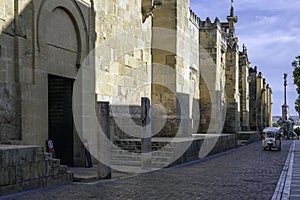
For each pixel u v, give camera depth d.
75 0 18.17
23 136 14.62
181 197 11.73
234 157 28.25
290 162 24.56
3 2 14.01
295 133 83.19
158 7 29.52
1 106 13.83
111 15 21.69
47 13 16.23
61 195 11.41
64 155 18.64
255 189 13.61
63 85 18.69
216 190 13.18
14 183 11.20
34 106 15.30
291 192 13.16
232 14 59.28
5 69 14.06
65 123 18.62
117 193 12.08
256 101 74.12
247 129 63.03
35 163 12.06
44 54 16.03
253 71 74.56
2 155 10.76
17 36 14.56
